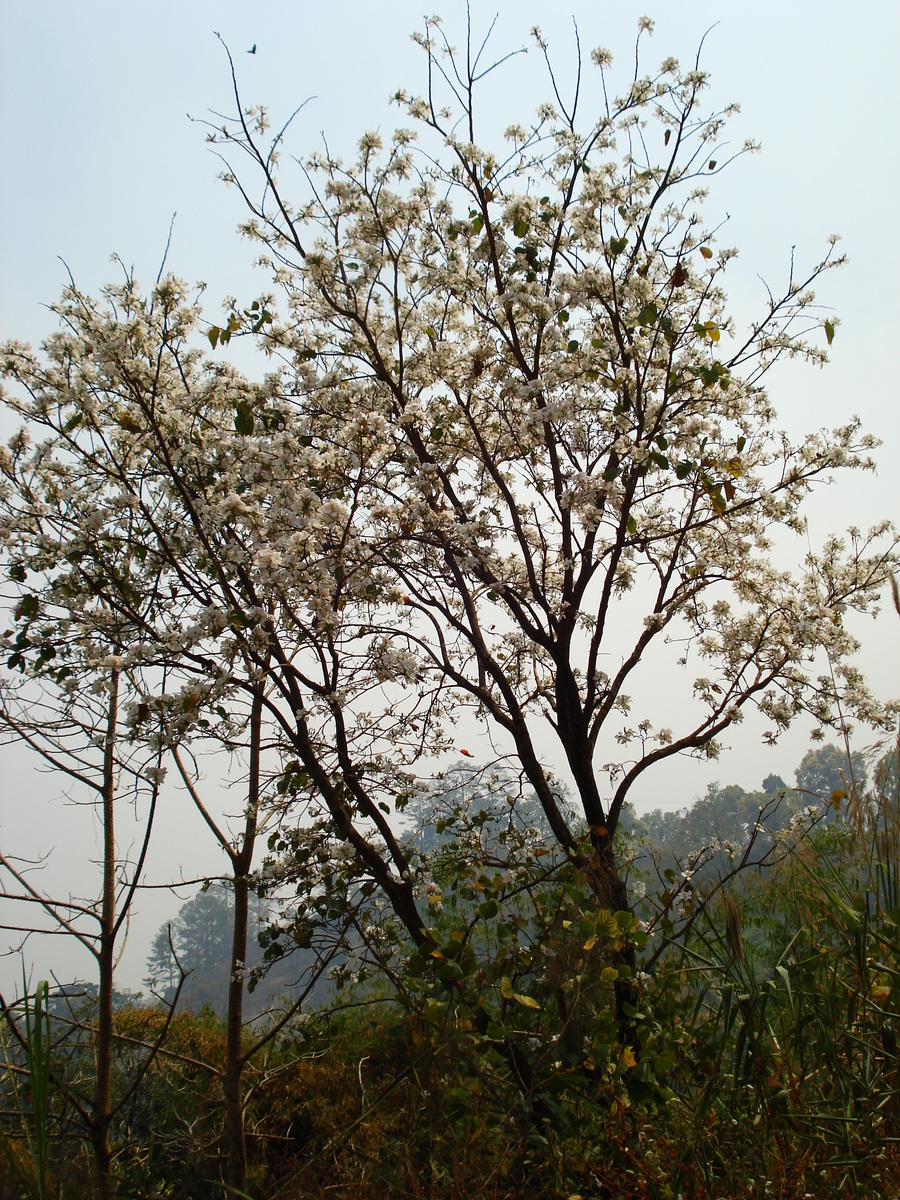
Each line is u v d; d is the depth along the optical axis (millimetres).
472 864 5723
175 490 5496
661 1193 3592
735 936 4273
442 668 6098
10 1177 3930
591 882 5223
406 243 6426
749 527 6617
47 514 5449
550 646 6352
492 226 6230
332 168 6281
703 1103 3873
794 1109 3900
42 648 5195
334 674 5523
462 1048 4352
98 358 5254
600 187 6238
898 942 4238
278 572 5062
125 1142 5031
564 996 4508
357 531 5574
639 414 5816
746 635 6637
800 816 5191
